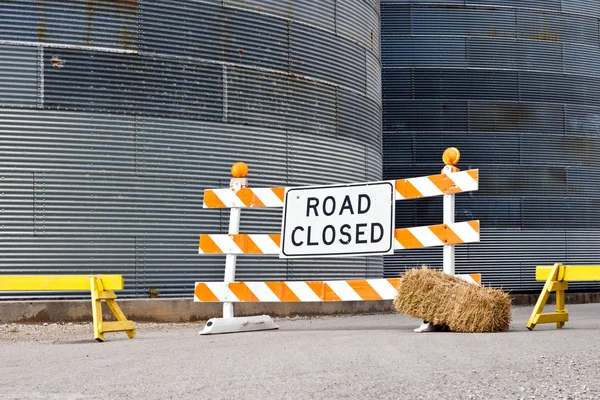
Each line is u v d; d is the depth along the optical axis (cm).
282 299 1055
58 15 1247
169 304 1240
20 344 922
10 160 1212
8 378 642
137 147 1275
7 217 1208
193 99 1320
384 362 668
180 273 1299
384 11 2038
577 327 1027
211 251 1093
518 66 2061
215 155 1336
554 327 1030
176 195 1299
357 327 1084
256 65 1388
